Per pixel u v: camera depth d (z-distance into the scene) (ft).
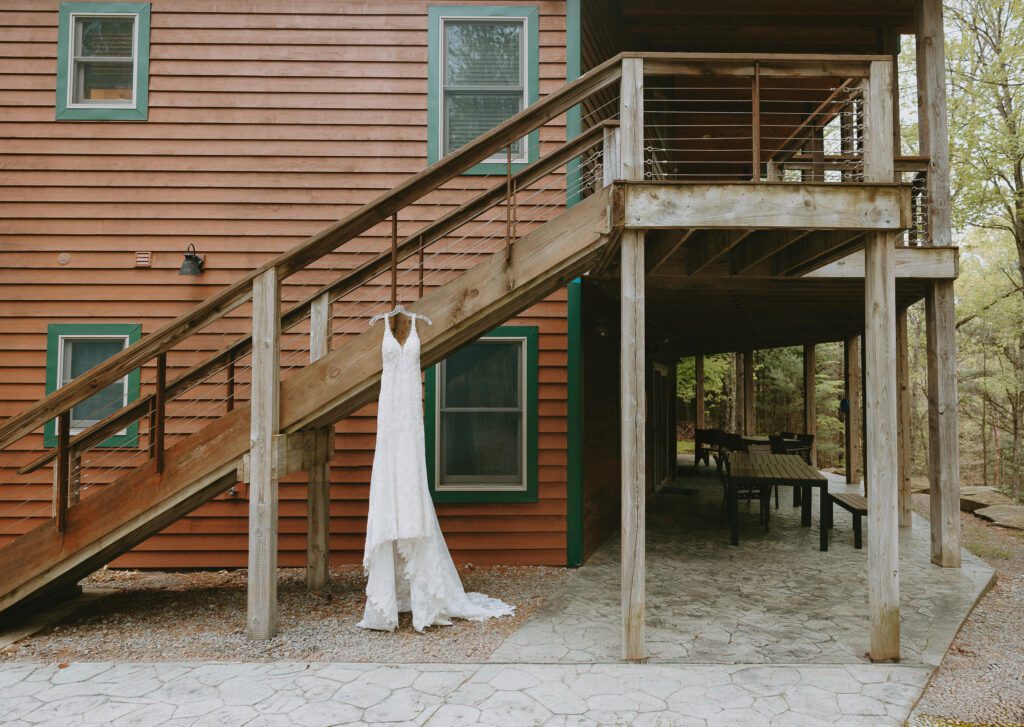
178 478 13.62
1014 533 24.22
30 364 19.15
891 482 12.05
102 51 19.79
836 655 12.14
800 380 68.18
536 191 19.25
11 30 19.51
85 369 19.44
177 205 19.44
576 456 19.11
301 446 14.82
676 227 12.37
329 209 19.45
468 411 19.45
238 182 19.48
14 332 19.19
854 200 12.34
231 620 14.53
